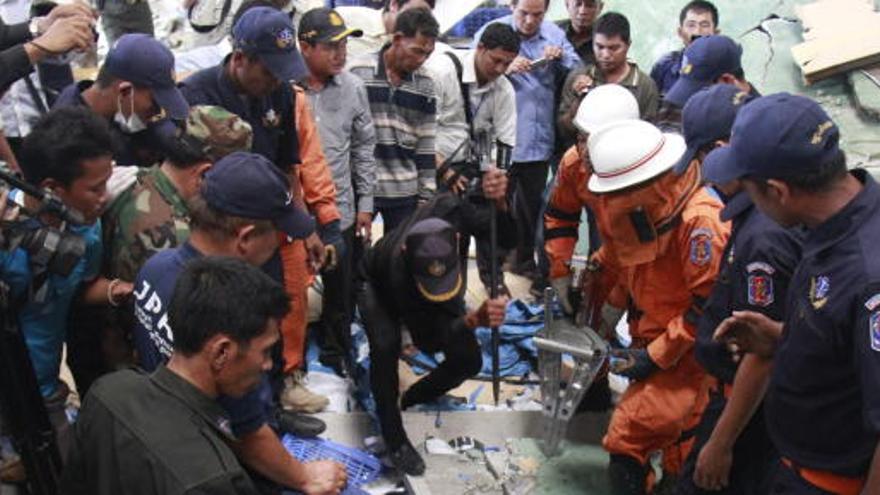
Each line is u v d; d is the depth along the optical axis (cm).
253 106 313
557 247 354
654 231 286
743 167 189
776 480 219
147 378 173
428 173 414
